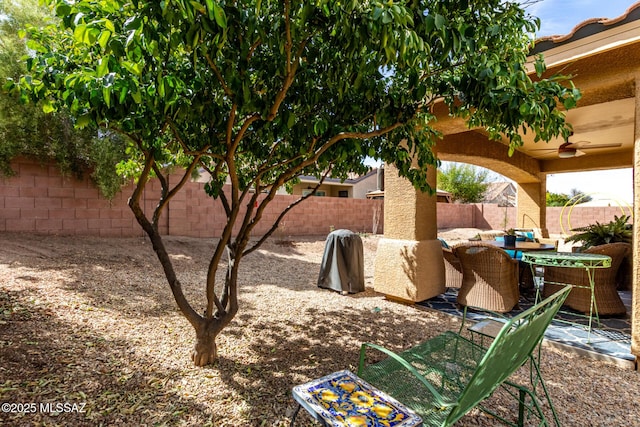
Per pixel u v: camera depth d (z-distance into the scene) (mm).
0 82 5250
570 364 3076
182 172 8391
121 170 3660
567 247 10164
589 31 2951
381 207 13594
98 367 2621
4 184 6090
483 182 23875
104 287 4562
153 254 6883
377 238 11594
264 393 2451
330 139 2598
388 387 2008
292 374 2744
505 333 1441
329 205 11977
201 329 2828
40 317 3291
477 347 2504
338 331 3742
